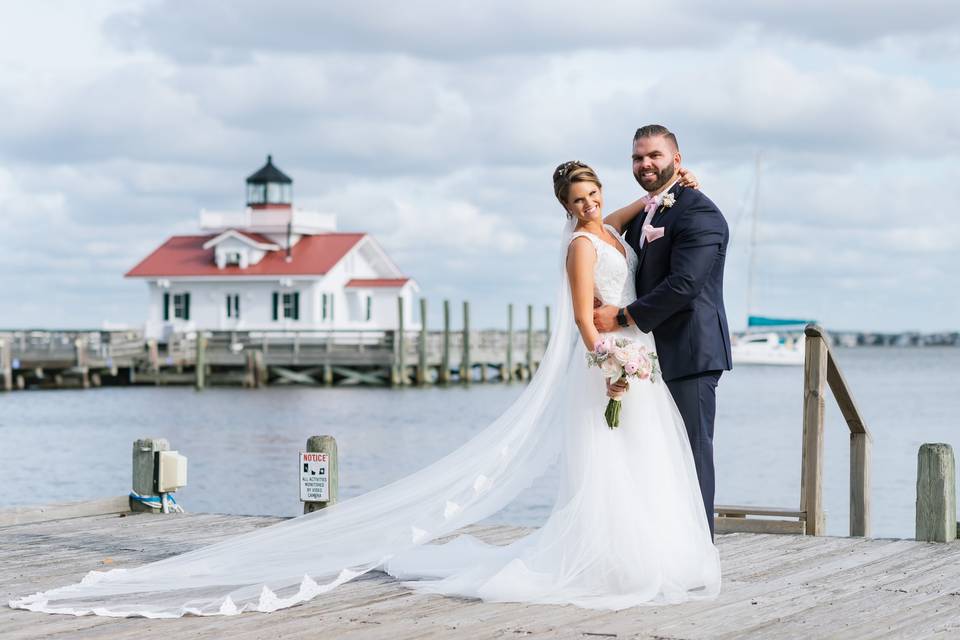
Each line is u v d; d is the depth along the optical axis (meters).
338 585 6.37
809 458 8.48
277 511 18.02
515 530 8.64
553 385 6.45
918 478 8.04
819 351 8.43
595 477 6.05
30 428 33.88
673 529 6.00
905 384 71.94
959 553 7.46
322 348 51.41
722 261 6.18
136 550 7.87
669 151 6.22
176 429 33.25
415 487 6.67
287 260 53.81
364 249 57.50
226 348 51.59
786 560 7.21
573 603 5.88
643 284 6.20
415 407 41.50
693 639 5.17
